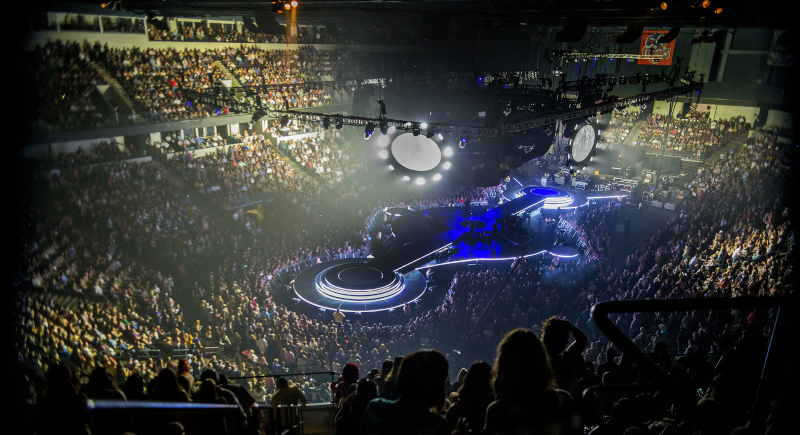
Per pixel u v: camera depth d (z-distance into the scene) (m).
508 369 2.86
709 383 6.16
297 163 39.28
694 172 46.97
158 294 22.36
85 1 29.61
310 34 45.91
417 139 24.64
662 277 23.23
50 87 28.05
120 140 32.75
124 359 16.84
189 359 17.45
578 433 2.81
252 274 26.09
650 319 19.98
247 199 32.59
